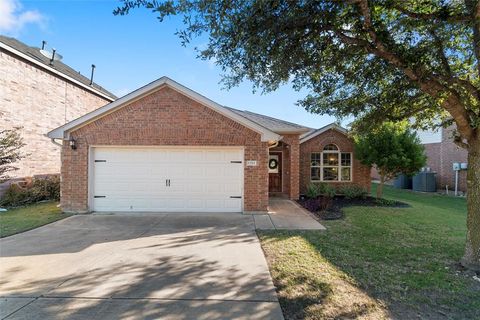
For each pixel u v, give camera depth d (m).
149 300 3.42
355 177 13.97
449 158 16.77
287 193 13.77
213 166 9.05
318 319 3.06
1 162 9.10
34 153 11.77
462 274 4.32
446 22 4.07
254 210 8.88
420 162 11.35
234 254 5.09
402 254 5.17
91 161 8.91
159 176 9.02
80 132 8.84
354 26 4.18
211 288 3.75
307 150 14.04
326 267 4.51
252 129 8.87
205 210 9.02
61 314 3.09
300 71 4.71
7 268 4.39
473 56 5.04
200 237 6.19
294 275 4.18
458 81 4.45
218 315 3.10
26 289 3.69
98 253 5.11
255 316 3.09
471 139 4.61
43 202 10.82
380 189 11.96
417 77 4.30
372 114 6.37
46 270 4.32
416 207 10.60
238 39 3.87
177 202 9.02
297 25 3.87
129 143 8.87
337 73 5.24
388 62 4.79
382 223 7.74
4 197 10.09
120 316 3.06
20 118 11.08
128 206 8.98
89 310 3.18
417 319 3.09
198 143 8.87
